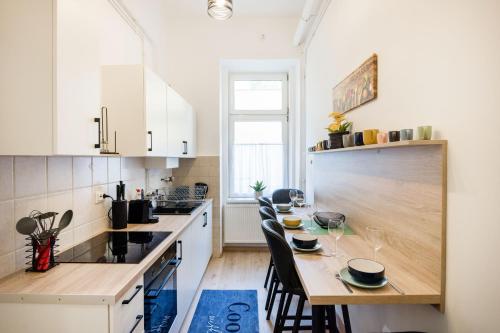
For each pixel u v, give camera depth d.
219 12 2.62
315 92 3.35
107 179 2.18
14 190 1.34
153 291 1.55
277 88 4.39
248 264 3.65
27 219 1.28
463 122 1.05
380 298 1.12
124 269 1.37
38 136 1.19
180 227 2.17
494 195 0.92
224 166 4.33
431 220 1.18
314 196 3.34
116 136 1.97
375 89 1.76
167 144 2.48
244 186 4.41
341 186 2.36
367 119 1.90
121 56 2.47
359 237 1.91
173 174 3.85
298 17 3.82
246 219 4.11
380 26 1.71
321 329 1.45
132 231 2.06
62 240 1.66
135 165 2.69
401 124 1.48
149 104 2.03
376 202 1.69
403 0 1.46
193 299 2.69
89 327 1.12
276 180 4.40
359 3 2.04
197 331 2.23
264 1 3.45
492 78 0.93
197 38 3.83
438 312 1.16
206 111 3.85
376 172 1.69
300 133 3.97
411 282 1.23
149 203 2.35
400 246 1.42
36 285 1.20
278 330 1.87
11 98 1.20
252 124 4.40
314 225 2.27
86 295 1.11
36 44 1.19
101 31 2.15
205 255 3.27
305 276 1.30
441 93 1.17
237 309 2.56
